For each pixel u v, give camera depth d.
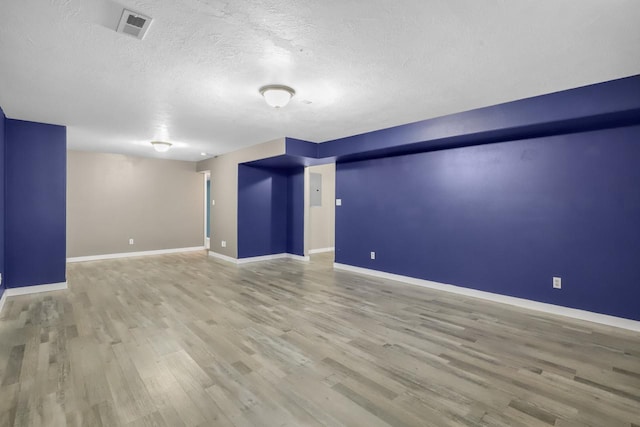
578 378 2.15
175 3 1.75
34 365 2.27
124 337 2.76
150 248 7.45
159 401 1.87
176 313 3.38
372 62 2.48
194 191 8.12
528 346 2.63
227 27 2.00
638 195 2.99
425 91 3.06
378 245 5.27
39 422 1.68
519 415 1.77
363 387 2.03
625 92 2.73
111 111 3.71
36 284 4.17
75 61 2.45
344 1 1.74
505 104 3.38
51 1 1.72
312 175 7.90
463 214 4.23
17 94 3.15
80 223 6.56
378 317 3.30
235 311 3.46
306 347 2.59
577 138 3.34
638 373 2.21
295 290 4.36
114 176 6.95
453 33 2.06
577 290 3.31
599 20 1.90
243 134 4.92
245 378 2.12
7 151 3.97
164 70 2.62
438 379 2.13
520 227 3.73
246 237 6.49
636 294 2.99
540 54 2.34
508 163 3.83
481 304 3.78
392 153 4.92
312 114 3.81
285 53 2.34
